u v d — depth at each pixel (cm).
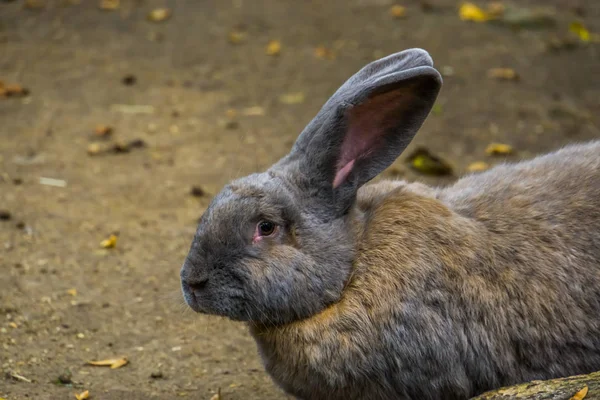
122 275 1055
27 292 1000
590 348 729
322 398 741
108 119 1497
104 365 877
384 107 748
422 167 1327
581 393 662
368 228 740
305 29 1880
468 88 1645
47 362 877
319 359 717
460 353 718
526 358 727
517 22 1939
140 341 927
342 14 1959
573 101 1623
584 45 1870
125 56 1738
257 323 742
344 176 742
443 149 1425
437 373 718
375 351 711
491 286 723
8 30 1833
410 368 715
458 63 1741
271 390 845
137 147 1409
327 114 743
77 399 807
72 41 1794
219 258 715
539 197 767
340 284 723
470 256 725
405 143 754
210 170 1342
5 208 1195
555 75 1723
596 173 777
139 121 1497
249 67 1709
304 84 1647
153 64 1712
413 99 743
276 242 720
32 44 1775
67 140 1419
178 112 1533
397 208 745
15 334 921
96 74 1661
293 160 756
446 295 716
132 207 1227
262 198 721
